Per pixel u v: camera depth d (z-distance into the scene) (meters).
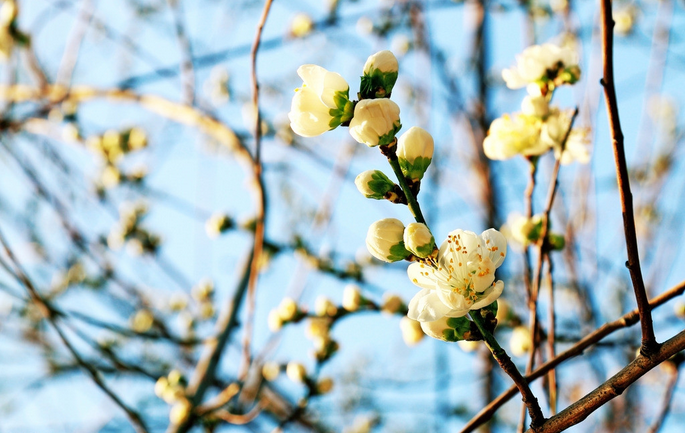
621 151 1.56
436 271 1.69
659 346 1.53
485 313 1.71
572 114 2.55
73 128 6.27
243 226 5.25
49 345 7.00
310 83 1.84
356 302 3.61
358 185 1.83
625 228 1.57
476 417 2.14
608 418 5.13
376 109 1.69
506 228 5.01
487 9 5.46
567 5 4.38
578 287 3.93
